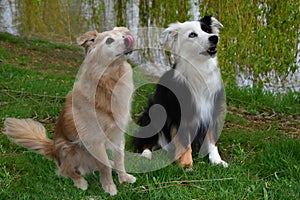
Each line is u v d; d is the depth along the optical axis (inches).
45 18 470.6
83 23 430.0
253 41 285.0
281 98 277.6
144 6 351.9
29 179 162.4
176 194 150.7
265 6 275.3
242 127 228.7
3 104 248.7
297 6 268.8
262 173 170.4
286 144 190.4
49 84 284.2
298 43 299.1
